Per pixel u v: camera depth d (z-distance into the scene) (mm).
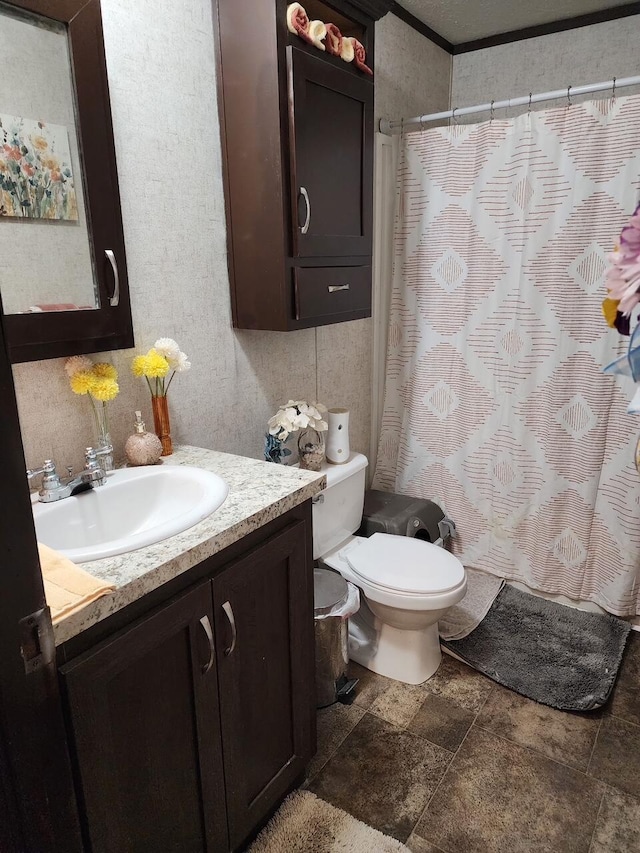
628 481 2104
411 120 2344
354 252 1870
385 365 2678
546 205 2096
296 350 2090
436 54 2596
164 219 1523
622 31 2273
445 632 2172
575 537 2291
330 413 2064
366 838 1398
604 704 1837
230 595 1154
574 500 2268
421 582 1819
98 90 1253
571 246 2076
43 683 569
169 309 1579
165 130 1489
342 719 1800
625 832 1411
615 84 1908
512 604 2369
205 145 1606
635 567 2160
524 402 2283
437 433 2559
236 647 1194
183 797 1121
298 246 1621
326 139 1666
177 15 1478
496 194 2205
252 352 1887
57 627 809
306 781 1574
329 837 1402
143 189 1457
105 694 916
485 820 1452
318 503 1925
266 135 1538
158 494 1409
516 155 2127
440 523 2502
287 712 1428
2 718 526
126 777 983
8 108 1144
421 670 1959
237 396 1857
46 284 1232
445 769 1607
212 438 1787
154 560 991
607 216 1996
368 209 1911
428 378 2533
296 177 1565
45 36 1169
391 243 2531
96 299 1317
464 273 2352
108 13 1320
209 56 1582
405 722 1784
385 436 2732
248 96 1547
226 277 1739
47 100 1193
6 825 544
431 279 2441
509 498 2406
